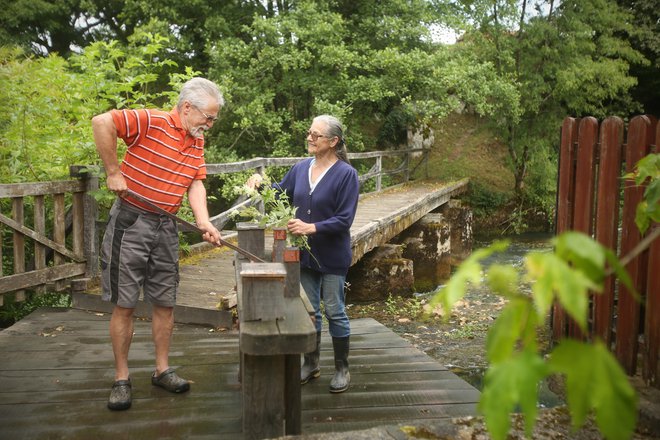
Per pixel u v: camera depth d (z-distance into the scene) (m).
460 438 1.90
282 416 2.25
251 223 3.29
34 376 3.38
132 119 2.78
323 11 12.86
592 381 0.53
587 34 14.15
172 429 2.71
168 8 13.30
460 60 13.80
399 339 4.43
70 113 6.26
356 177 3.22
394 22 13.25
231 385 3.26
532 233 15.33
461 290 0.60
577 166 4.03
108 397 3.07
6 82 5.68
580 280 0.54
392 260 8.55
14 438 2.60
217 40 13.70
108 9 16.80
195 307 4.55
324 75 13.32
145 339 4.13
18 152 5.60
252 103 12.16
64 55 16.47
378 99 13.02
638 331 3.22
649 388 2.94
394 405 3.16
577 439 1.96
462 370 5.47
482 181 16.77
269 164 7.96
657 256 2.93
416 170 17.02
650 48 15.38
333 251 3.22
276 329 2.13
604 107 15.88
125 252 2.86
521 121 15.55
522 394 0.55
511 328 0.60
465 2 14.43
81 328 4.36
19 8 14.78
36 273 4.56
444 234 10.45
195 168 3.02
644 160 1.69
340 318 3.31
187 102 2.92
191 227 2.94
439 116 13.31
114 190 2.78
